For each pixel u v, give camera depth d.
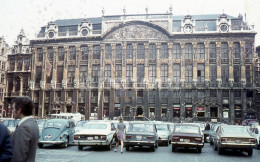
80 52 66.19
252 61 59.31
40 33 70.50
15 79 71.06
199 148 19.83
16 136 5.10
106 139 20.03
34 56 68.81
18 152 4.98
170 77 61.19
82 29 66.38
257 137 24.97
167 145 25.44
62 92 65.56
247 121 46.72
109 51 64.44
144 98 61.34
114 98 62.72
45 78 67.50
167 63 61.94
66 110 65.19
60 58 67.50
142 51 63.31
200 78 60.66
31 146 5.19
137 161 15.22
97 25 67.12
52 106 65.69
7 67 71.88
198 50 61.47
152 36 62.84
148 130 21.27
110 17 64.88
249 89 58.72
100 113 62.59
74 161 14.99
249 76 59.44
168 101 60.44
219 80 59.56
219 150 19.25
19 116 5.44
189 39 61.56
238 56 60.12
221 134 19.33
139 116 59.75
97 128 21.22
